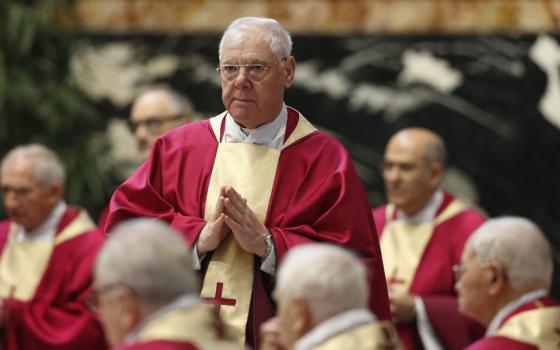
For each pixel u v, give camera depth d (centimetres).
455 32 2873
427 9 2877
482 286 1360
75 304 2017
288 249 1380
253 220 1379
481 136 2856
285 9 2914
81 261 2058
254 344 1390
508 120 2853
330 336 1003
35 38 2970
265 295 1405
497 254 1349
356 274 1019
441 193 2250
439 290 2145
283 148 1470
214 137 1492
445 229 2191
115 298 955
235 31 1431
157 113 2236
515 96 2855
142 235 968
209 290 1403
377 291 1453
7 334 1991
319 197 1438
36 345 1984
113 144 2972
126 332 957
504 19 2861
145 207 1470
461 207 2223
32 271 2053
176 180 1475
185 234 1402
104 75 2978
